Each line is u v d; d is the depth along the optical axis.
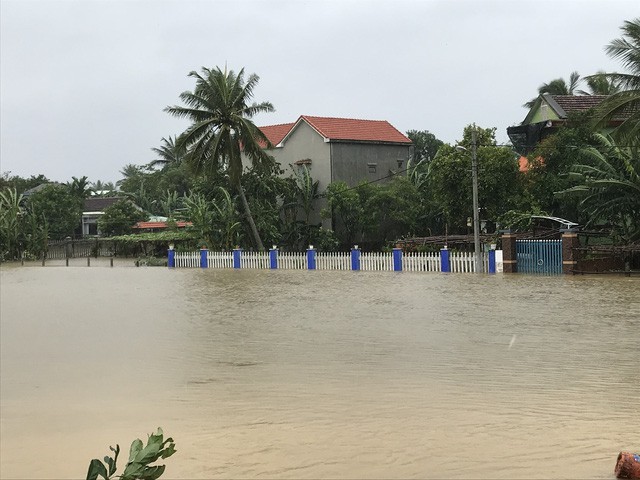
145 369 12.75
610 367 11.32
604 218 33.78
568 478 6.33
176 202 82.31
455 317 17.77
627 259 30.11
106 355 14.28
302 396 10.11
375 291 25.50
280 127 57.41
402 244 39.97
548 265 31.64
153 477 3.46
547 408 8.90
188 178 86.06
